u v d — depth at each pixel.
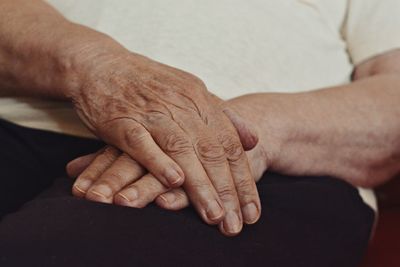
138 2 0.75
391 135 0.76
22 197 0.73
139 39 0.74
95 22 0.75
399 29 0.84
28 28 0.70
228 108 0.64
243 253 0.59
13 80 0.71
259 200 0.62
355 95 0.76
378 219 0.90
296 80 0.79
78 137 0.72
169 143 0.59
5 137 0.74
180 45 0.74
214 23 0.76
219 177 0.59
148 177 0.59
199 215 0.59
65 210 0.56
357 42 0.86
